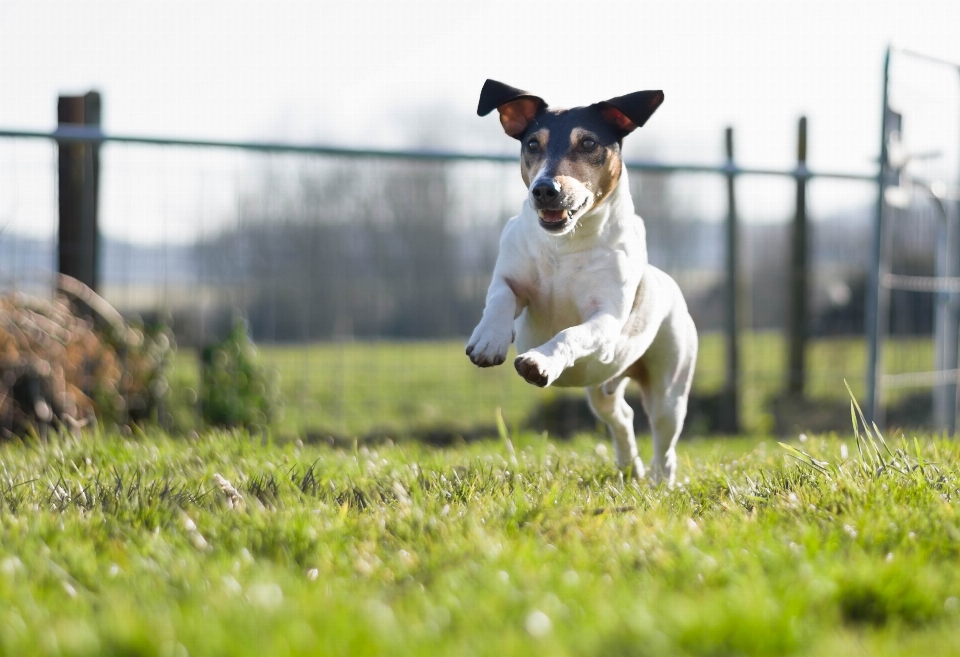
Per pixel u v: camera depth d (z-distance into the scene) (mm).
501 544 3281
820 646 2457
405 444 7230
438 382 11211
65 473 4953
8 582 2895
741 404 10289
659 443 5629
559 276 4781
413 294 11305
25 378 7594
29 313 7598
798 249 10742
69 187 8133
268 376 9297
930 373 9492
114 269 8562
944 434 5691
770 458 5414
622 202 4836
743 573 3055
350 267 11133
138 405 8297
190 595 2826
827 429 10102
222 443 5773
